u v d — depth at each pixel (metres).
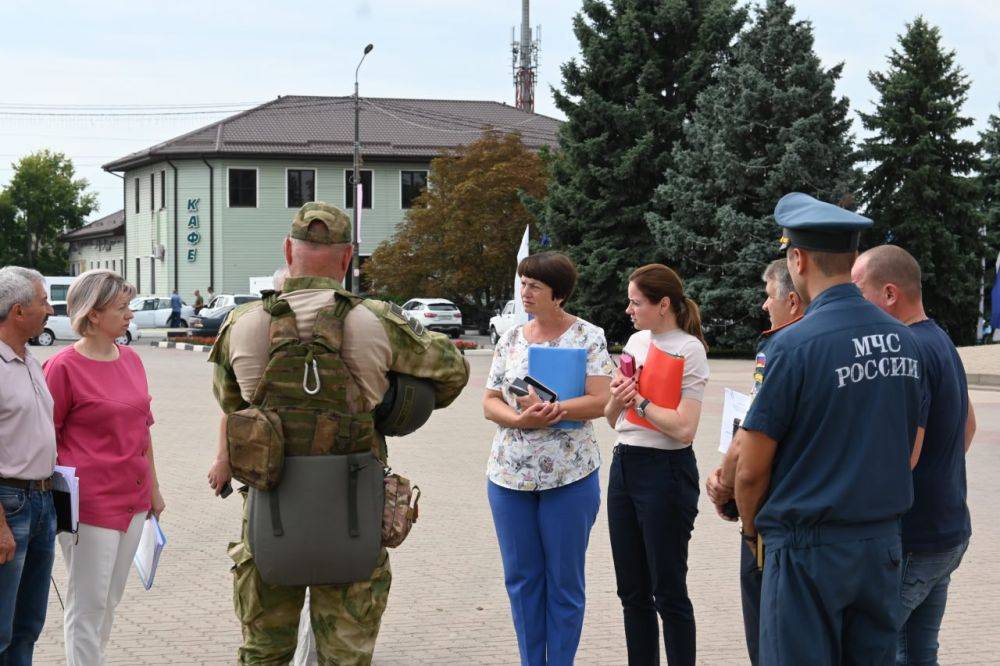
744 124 31.16
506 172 42.25
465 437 13.91
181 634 5.58
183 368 25.62
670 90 34.84
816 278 3.29
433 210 43.84
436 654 5.30
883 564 3.17
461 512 8.95
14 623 4.12
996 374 21.91
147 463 4.61
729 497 3.87
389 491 3.46
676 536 4.44
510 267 43.28
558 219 34.16
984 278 35.16
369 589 3.47
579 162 34.22
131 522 4.52
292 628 3.55
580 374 4.59
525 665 4.70
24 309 3.98
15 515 3.94
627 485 4.49
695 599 6.32
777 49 31.59
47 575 4.14
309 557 3.30
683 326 4.62
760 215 31.45
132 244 55.38
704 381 4.50
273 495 3.32
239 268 50.44
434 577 6.81
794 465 3.19
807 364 3.14
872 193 35.31
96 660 4.42
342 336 3.36
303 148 50.69
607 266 32.94
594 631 5.71
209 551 7.52
